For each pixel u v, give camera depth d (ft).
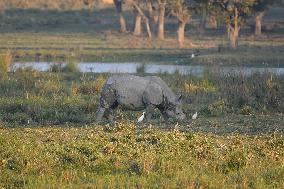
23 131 176.24
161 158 133.90
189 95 269.85
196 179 119.03
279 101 234.99
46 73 350.84
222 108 228.63
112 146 142.00
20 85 287.69
